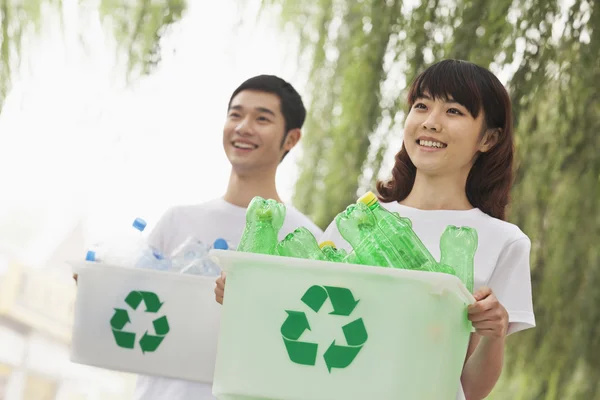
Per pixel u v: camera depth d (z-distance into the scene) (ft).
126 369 7.98
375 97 13.56
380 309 5.38
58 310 33.99
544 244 12.91
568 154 12.75
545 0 12.78
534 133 12.83
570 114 12.75
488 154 7.22
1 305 32.12
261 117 9.53
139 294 7.95
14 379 32.83
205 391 8.16
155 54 14.24
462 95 6.90
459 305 5.63
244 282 5.59
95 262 8.02
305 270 5.47
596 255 12.81
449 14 13.26
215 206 9.40
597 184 12.74
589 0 12.75
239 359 5.57
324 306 5.44
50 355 33.96
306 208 13.88
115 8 14.37
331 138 13.96
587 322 12.81
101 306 8.02
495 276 6.83
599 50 12.68
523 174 12.84
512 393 13.12
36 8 14.24
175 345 7.89
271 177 9.62
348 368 5.40
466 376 6.79
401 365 5.34
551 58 12.75
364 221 5.96
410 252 5.83
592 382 12.75
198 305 7.86
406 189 7.59
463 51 12.86
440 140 6.92
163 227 9.31
